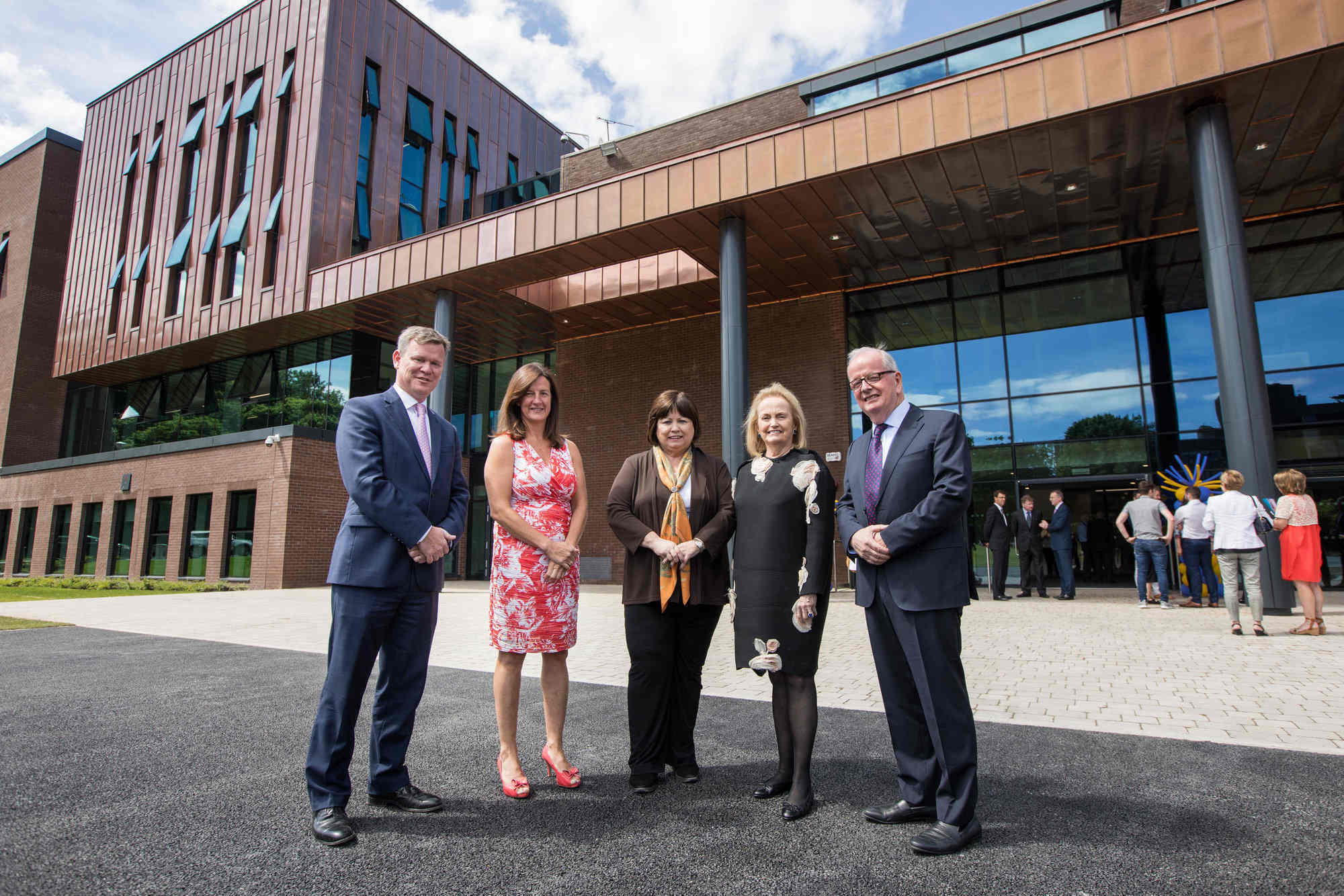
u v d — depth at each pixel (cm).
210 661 606
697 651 317
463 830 252
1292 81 923
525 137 2652
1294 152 1086
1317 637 675
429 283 1589
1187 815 256
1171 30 948
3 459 2564
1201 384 1336
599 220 1347
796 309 1656
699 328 1786
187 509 1930
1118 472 1373
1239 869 212
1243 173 1147
